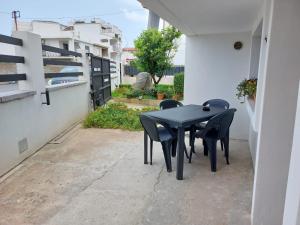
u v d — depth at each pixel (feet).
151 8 8.36
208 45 13.82
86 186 8.29
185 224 6.27
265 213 5.81
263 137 5.39
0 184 8.44
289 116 5.15
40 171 9.49
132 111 19.93
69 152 11.65
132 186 8.29
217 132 9.57
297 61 4.92
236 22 10.77
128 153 11.50
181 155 8.66
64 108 15.48
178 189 8.06
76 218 6.54
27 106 11.00
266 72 5.11
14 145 9.91
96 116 17.43
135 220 6.44
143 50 31.55
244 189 8.03
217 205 7.11
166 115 9.78
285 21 4.84
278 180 5.51
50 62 14.01
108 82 25.86
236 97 13.71
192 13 9.04
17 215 6.68
